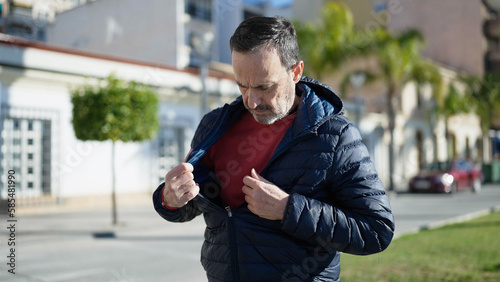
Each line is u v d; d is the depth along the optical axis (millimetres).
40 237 7203
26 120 10398
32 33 13203
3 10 13055
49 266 5305
